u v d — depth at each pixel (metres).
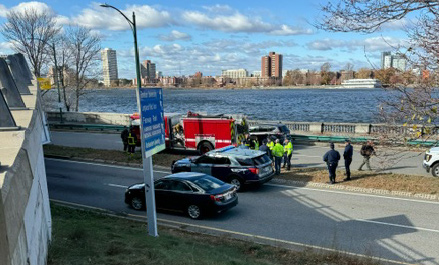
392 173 15.92
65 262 6.18
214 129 21.38
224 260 7.40
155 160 20.67
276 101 107.94
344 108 76.50
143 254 7.26
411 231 10.08
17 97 5.37
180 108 85.38
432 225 10.48
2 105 3.71
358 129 27.28
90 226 9.69
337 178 15.64
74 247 7.24
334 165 14.83
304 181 15.59
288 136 23.58
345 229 10.42
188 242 9.21
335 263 7.82
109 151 23.62
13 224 2.12
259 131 24.00
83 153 23.05
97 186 16.31
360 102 95.56
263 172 14.72
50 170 19.61
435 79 6.39
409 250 8.88
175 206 12.18
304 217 11.59
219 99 127.81
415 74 6.66
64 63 45.88
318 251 8.88
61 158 22.56
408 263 8.16
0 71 5.33
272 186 15.51
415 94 6.60
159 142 10.16
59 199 14.47
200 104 101.00
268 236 10.16
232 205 11.99
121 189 15.81
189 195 11.88
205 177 12.52
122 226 10.55
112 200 14.31
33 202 4.13
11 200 2.12
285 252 8.62
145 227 10.79
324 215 11.67
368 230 10.27
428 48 6.16
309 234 10.19
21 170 2.66
